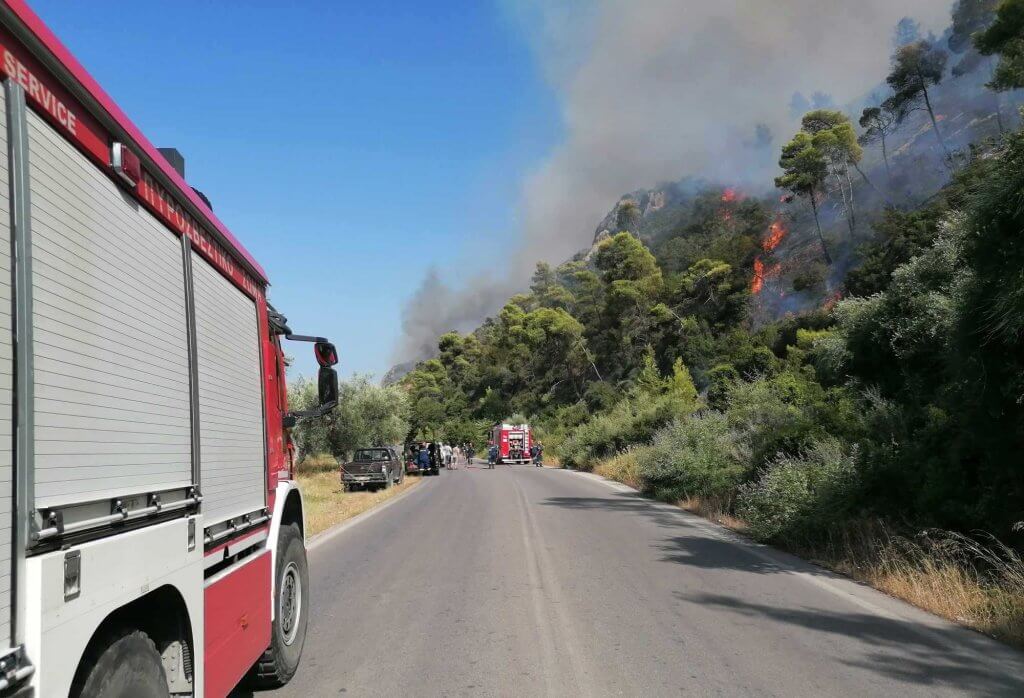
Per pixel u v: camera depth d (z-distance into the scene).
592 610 8.06
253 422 5.26
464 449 68.00
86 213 2.82
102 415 2.86
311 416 6.52
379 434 38.62
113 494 2.91
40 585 2.32
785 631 7.18
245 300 5.27
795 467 13.62
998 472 9.47
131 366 3.16
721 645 6.69
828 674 5.85
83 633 2.57
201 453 4.03
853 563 10.24
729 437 20.80
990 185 8.16
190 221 4.05
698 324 75.62
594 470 41.28
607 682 5.69
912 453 11.41
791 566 10.81
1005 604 7.54
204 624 3.86
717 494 18.30
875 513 11.21
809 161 83.31
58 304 2.57
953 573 8.41
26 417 2.31
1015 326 8.08
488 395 101.81
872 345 15.80
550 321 97.00
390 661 6.27
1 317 2.23
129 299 3.18
